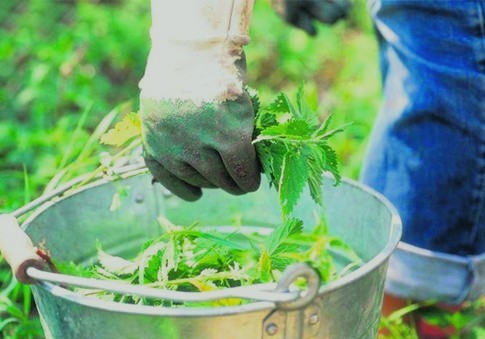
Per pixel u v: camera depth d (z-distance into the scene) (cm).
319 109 378
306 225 219
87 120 368
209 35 158
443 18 213
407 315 255
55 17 467
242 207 225
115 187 208
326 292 150
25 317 237
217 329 149
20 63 433
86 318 154
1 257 253
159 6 162
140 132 181
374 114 368
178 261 181
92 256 208
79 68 417
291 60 441
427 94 219
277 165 166
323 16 269
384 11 230
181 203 222
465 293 231
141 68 443
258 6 473
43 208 189
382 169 236
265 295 143
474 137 218
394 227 174
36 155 338
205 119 159
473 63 212
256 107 175
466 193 224
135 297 178
